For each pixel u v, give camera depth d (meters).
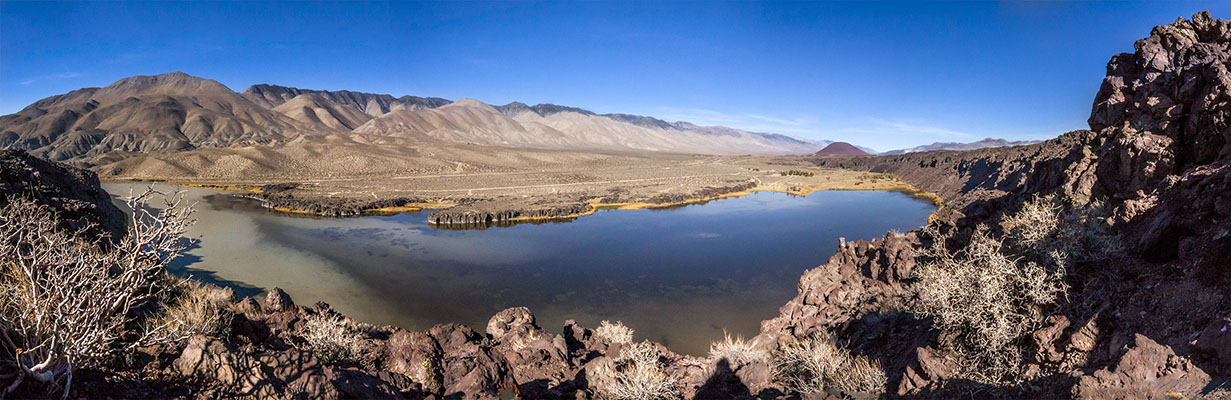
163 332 6.35
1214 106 12.90
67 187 32.44
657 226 44.41
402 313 21.31
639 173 116.06
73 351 4.54
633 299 23.36
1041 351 7.03
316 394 5.97
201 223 42.22
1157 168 14.16
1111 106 17.12
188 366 5.68
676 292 24.42
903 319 11.58
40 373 4.39
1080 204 15.80
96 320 4.73
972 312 8.20
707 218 49.06
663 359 11.45
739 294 24.03
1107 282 8.10
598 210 55.66
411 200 59.28
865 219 47.44
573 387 8.95
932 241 16.38
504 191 72.94
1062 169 18.12
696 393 8.70
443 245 35.25
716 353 10.92
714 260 31.00
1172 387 5.21
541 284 25.73
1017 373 7.06
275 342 10.10
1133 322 6.90
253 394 5.59
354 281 25.72
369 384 6.88
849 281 17.20
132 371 5.49
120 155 125.06
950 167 72.81
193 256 29.78
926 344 9.14
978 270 8.58
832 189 78.44
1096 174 16.08
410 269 28.31
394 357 8.81
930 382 7.60
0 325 4.46
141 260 5.02
